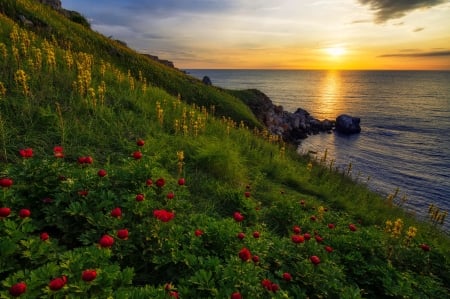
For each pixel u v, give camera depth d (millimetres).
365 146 47312
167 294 2805
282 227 5922
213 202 6020
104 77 12078
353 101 133500
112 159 6504
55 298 2369
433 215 9586
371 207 9914
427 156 41781
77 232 3771
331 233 5617
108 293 2533
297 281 3918
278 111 51250
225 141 10445
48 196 4117
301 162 14062
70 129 6902
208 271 3381
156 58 42594
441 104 117562
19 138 5938
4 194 3674
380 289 4371
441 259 5617
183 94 24859
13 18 16531
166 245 3684
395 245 5672
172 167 7117
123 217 3932
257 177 8289
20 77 7027
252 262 3652
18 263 2973
